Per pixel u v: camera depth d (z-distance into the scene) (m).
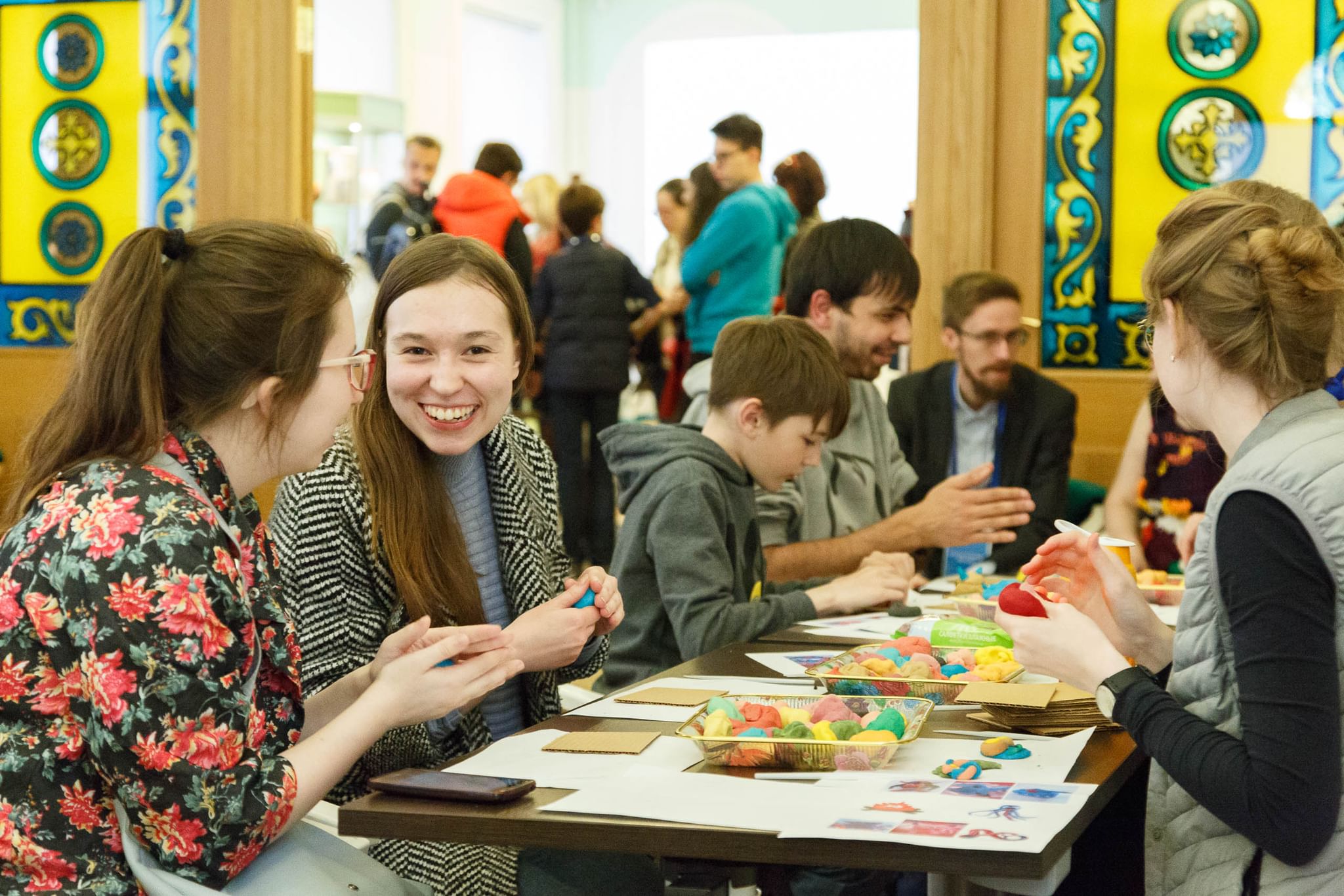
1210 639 1.42
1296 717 1.30
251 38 5.23
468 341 1.93
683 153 12.41
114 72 5.40
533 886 1.81
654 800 1.34
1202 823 1.43
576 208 6.71
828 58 11.81
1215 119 4.30
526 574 2.11
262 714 1.44
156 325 1.41
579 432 6.82
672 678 1.93
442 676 1.50
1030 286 4.45
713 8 12.15
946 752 1.54
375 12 10.40
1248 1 4.24
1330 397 1.46
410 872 1.86
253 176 5.26
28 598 1.31
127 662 1.28
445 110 11.10
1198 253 1.46
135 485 1.34
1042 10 4.36
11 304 5.57
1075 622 1.53
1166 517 3.59
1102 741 1.59
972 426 3.71
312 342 1.47
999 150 4.44
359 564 1.95
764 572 2.64
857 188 11.80
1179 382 1.49
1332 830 1.31
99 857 1.33
